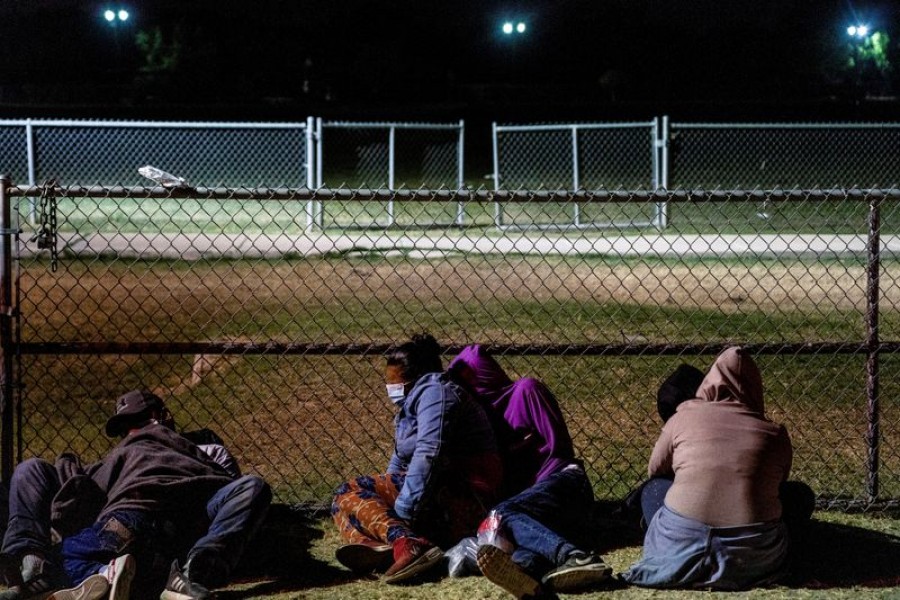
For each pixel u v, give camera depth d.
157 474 4.48
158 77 41.62
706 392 4.62
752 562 4.34
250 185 19.36
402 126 15.90
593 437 6.54
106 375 8.31
